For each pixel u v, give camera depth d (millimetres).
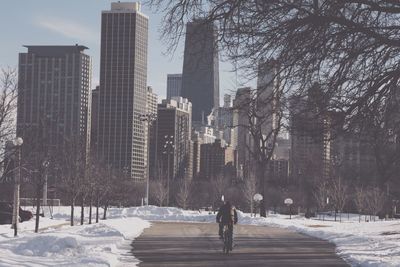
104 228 31625
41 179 31875
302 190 99438
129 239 27938
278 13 10922
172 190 105188
